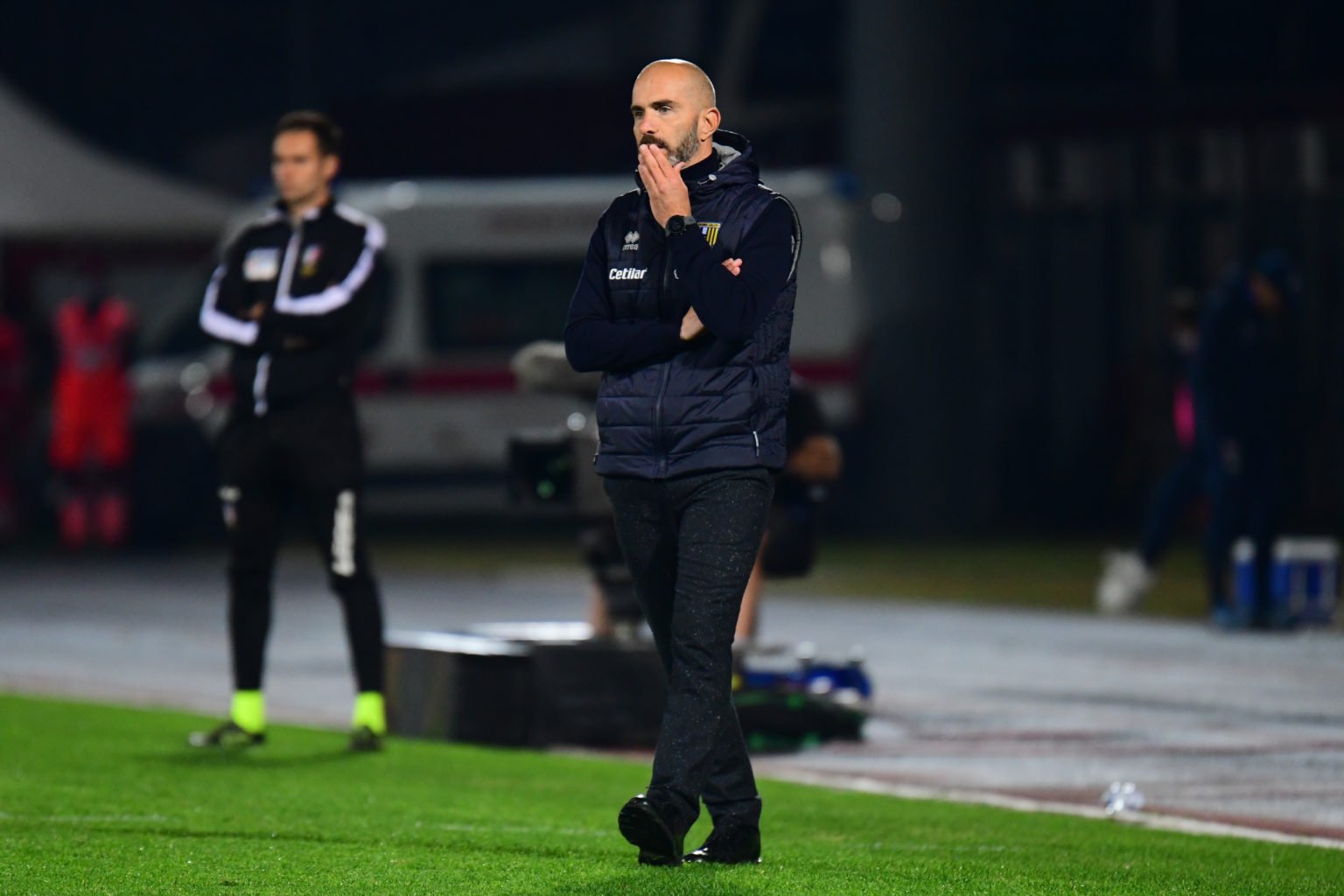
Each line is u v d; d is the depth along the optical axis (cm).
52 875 2031
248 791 2688
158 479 7769
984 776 3052
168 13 11512
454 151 9206
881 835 2447
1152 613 5622
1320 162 8912
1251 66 9475
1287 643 4906
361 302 3059
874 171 8769
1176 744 3362
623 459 1995
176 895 1931
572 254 7425
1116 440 9000
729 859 2061
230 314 3067
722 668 1980
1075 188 9112
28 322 8469
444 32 11288
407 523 9181
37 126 8494
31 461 8512
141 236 8425
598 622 3712
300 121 3075
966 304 8806
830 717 3366
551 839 2291
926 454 8706
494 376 7375
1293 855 2336
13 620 5500
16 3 11438
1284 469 5156
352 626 3145
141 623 5409
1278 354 5128
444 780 2867
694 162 2003
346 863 2103
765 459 1980
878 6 8731
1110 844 2392
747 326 1925
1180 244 9038
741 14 9500
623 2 10900
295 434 3053
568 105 9181
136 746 3134
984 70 9519
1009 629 5219
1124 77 9500
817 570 6975
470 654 3353
